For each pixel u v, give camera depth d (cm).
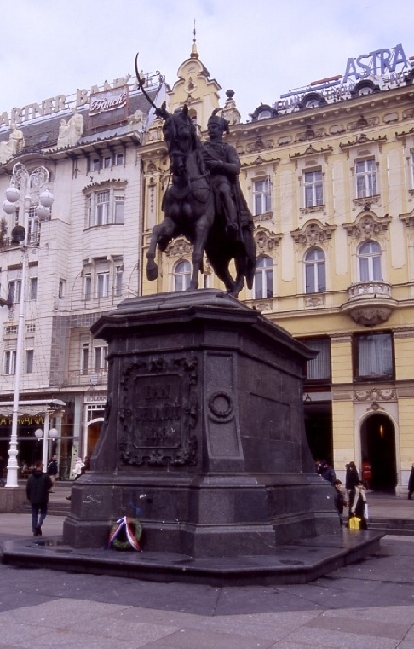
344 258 2898
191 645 482
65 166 3734
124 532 824
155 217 3412
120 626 532
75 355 3497
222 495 787
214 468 812
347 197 2942
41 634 511
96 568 747
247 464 872
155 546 810
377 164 2911
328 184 2988
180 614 568
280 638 503
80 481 891
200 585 684
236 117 3303
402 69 3334
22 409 3372
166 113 981
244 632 518
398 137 2878
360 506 1338
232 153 1036
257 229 3080
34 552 804
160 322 890
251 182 3173
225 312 865
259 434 928
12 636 505
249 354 913
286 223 3041
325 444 2891
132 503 846
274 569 698
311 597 643
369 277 2855
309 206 3022
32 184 3584
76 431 3325
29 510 1938
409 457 2623
